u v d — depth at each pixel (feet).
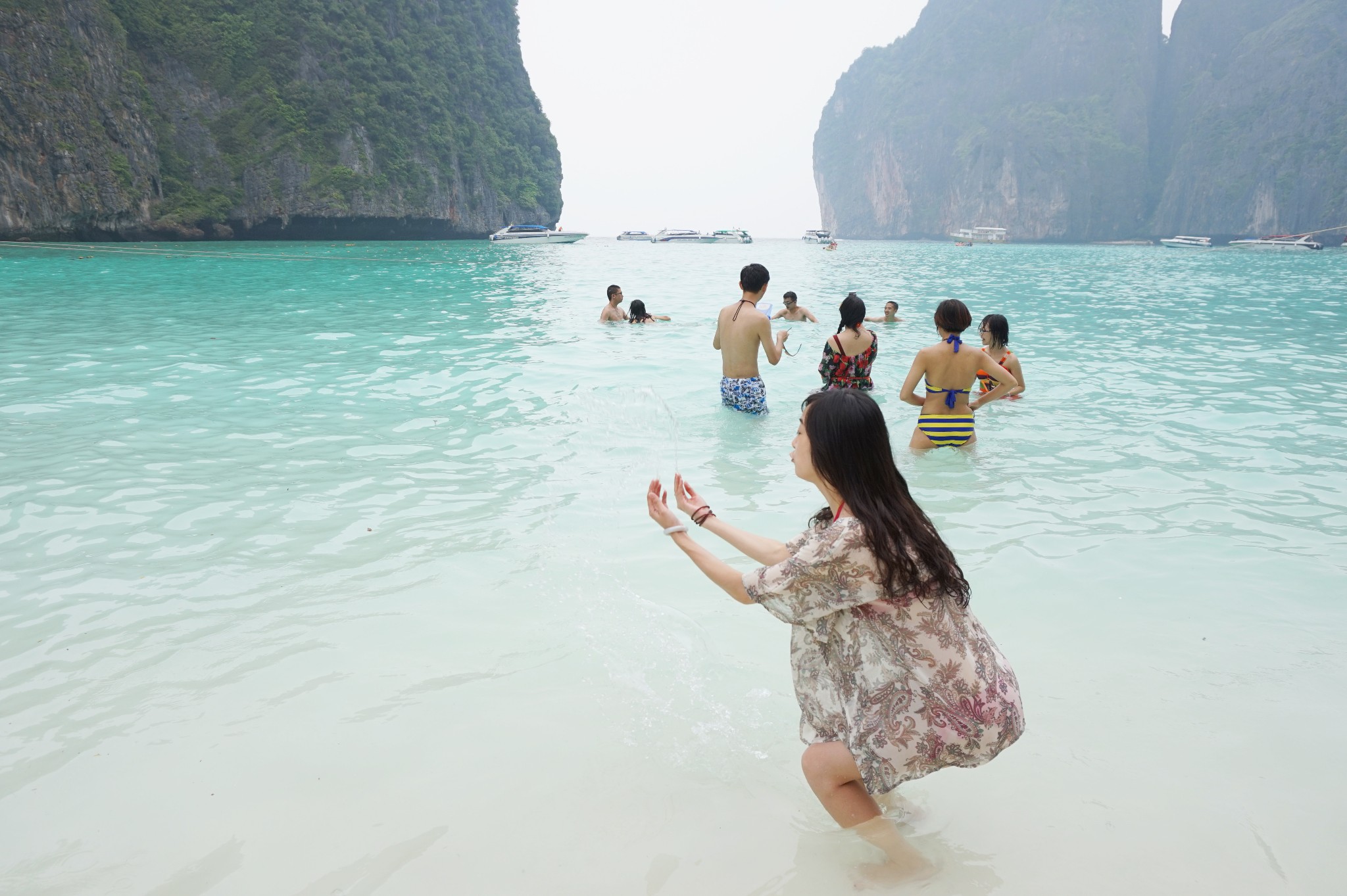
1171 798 6.89
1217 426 19.21
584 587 10.82
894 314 38.09
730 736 7.81
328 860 6.16
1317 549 12.13
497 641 9.45
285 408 20.18
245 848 6.27
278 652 9.16
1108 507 13.93
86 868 6.04
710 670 8.93
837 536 5.94
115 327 32.94
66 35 122.11
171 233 137.80
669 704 8.27
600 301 47.98
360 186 162.20
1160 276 81.76
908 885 5.98
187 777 7.07
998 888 5.94
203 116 148.46
